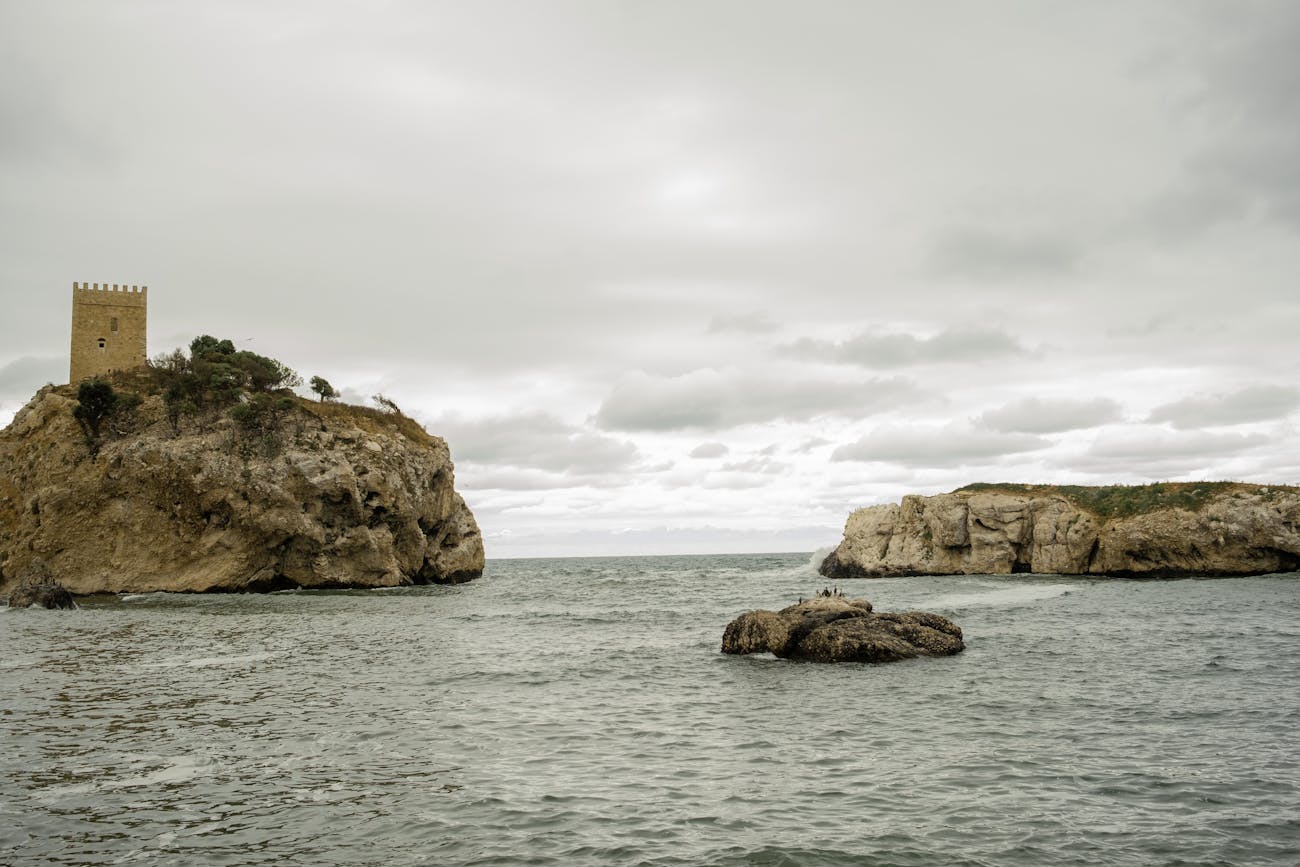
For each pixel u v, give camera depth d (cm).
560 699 2738
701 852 1405
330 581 8256
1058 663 3272
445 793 1730
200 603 6706
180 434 8150
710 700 2714
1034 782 1767
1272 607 5119
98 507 7831
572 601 7019
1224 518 7669
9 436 8662
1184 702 2505
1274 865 1324
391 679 3114
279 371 9975
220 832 1508
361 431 8906
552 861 1371
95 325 9394
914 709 2512
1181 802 1620
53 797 1703
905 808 1617
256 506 7894
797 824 1536
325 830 1517
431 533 9944
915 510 9688
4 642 4147
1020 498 9125
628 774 1866
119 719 2409
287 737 2206
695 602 6862
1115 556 8150
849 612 3756
